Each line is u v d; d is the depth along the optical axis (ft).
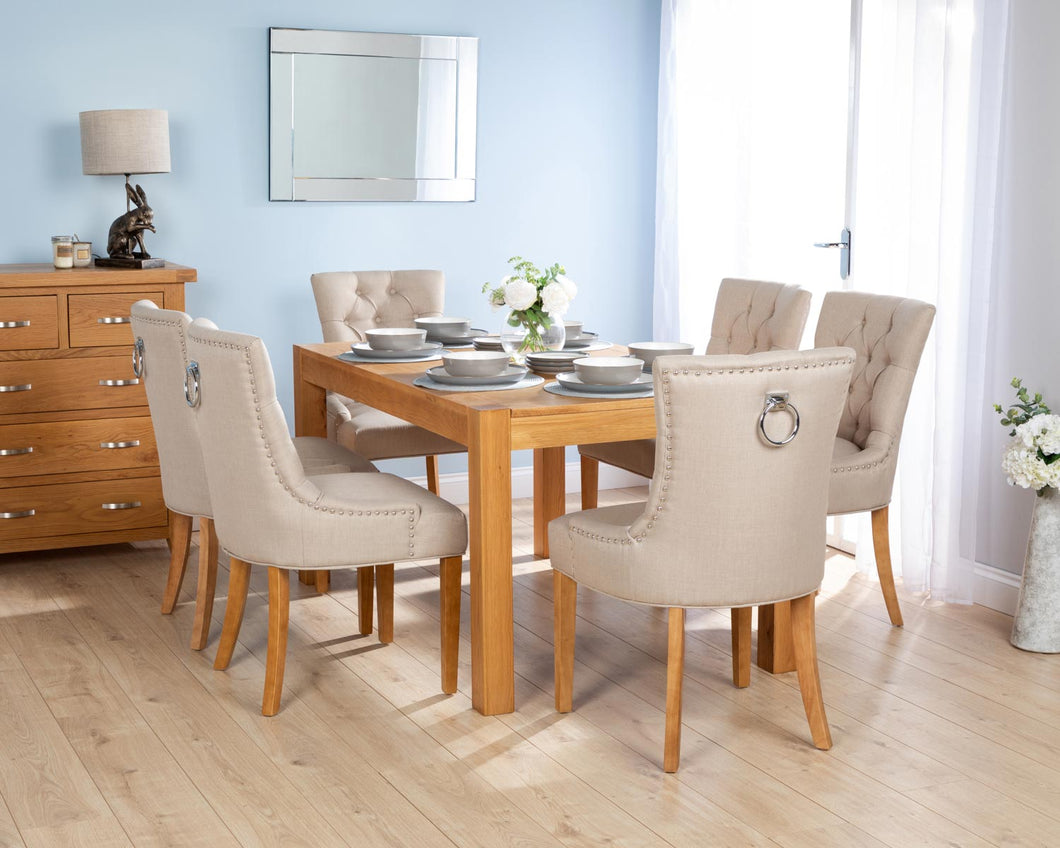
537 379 10.94
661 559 8.71
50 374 13.23
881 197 13.41
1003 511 12.62
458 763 9.04
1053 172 11.79
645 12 17.13
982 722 9.84
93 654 11.14
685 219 16.76
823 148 14.60
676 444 8.37
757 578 8.75
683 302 16.90
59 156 14.42
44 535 13.48
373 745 9.34
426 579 13.53
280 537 9.58
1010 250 12.29
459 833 8.06
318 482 10.52
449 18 16.02
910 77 12.96
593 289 17.48
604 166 17.24
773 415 8.37
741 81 15.48
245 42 15.03
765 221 15.44
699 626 12.10
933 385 12.71
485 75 16.34
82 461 13.53
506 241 16.84
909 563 13.10
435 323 13.07
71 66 14.32
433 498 10.28
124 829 8.09
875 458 11.53
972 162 12.10
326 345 13.41
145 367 11.28
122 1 14.42
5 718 9.77
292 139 15.37
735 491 8.46
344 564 9.75
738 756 9.20
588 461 14.21
